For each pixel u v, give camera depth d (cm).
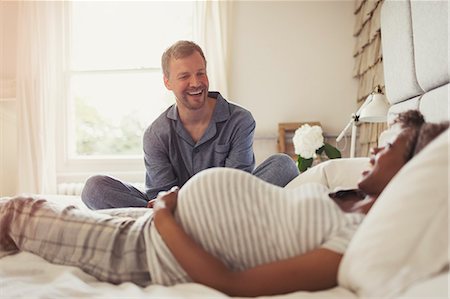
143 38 297
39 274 75
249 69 285
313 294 62
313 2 283
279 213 73
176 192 85
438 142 65
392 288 55
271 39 285
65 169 293
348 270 61
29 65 276
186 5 295
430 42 140
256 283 65
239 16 285
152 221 81
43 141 276
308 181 127
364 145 261
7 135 287
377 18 231
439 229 58
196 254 69
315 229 71
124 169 291
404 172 65
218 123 160
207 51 278
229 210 74
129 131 301
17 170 278
